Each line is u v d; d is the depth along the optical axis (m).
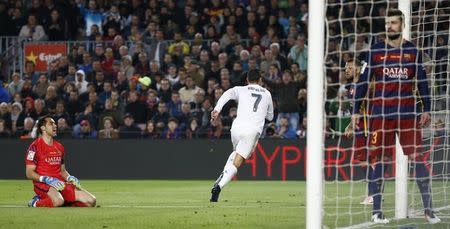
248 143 36.97
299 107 58.12
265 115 37.44
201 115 57.69
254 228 25.69
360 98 27.36
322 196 22.77
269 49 62.19
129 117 57.69
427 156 32.84
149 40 65.50
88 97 60.94
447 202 36.25
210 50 64.88
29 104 59.28
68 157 57.22
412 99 27.50
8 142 57.31
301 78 58.97
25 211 31.28
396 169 29.45
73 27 69.00
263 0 68.38
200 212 30.86
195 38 63.94
